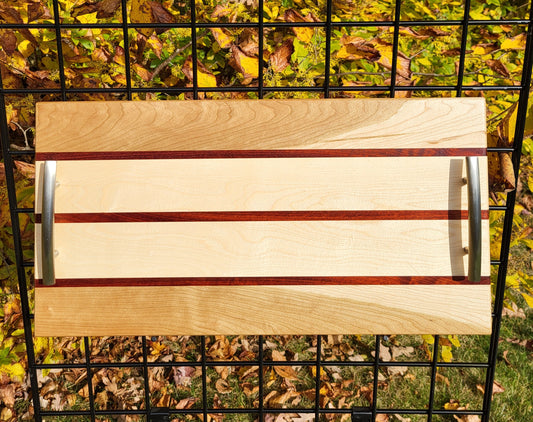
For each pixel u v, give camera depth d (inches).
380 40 78.5
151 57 92.2
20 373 82.7
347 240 63.0
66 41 82.8
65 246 63.2
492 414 96.8
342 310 63.0
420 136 63.2
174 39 91.7
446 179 63.0
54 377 105.6
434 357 71.6
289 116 63.7
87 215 63.1
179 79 91.6
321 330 63.2
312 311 63.1
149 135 63.7
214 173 63.3
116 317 63.5
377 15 90.4
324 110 63.6
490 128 85.7
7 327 82.0
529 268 118.5
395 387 104.9
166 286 63.2
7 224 82.6
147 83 89.4
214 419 97.6
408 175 63.0
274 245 63.0
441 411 73.6
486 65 95.6
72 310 63.6
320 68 87.7
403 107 63.5
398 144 63.2
